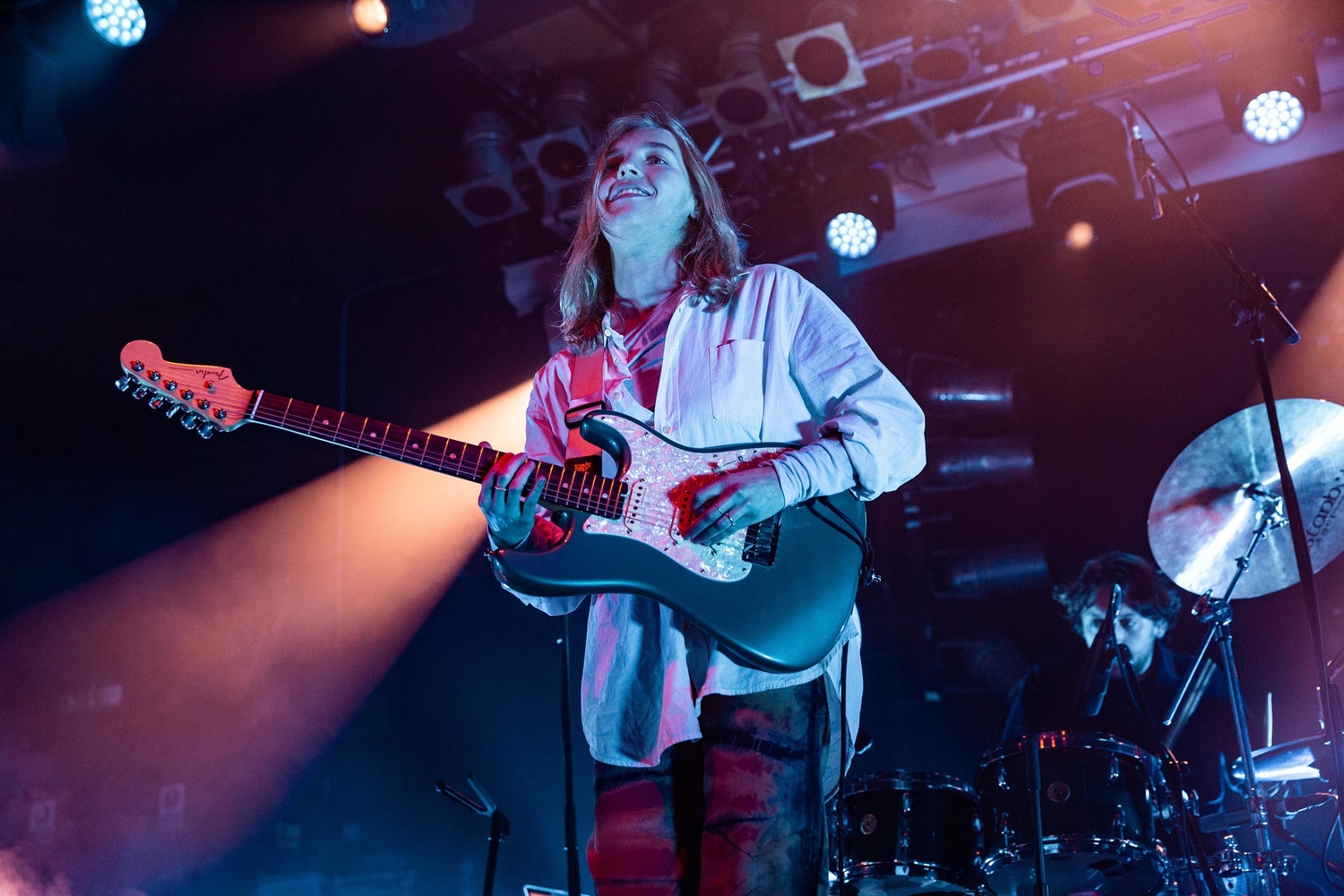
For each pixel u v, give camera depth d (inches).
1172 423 281.6
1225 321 278.1
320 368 319.6
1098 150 237.8
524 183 278.5
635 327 94.1
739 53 240.4
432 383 321.1
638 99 252.1
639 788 79.7
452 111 275.4
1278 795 153.4
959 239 287.0
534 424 96.4
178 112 261.7
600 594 83.2
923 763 276.7
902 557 283.4
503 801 293.7
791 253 262.2
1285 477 124.2
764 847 72.4
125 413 280.4
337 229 304.5
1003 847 149.7
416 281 323.6
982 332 297.7
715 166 264.7
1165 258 284.0
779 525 80.7
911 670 278.8
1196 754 195.9
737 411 84.7
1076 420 289.1
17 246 269.7
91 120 253.1
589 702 82.6
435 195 294.7
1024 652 283.1
